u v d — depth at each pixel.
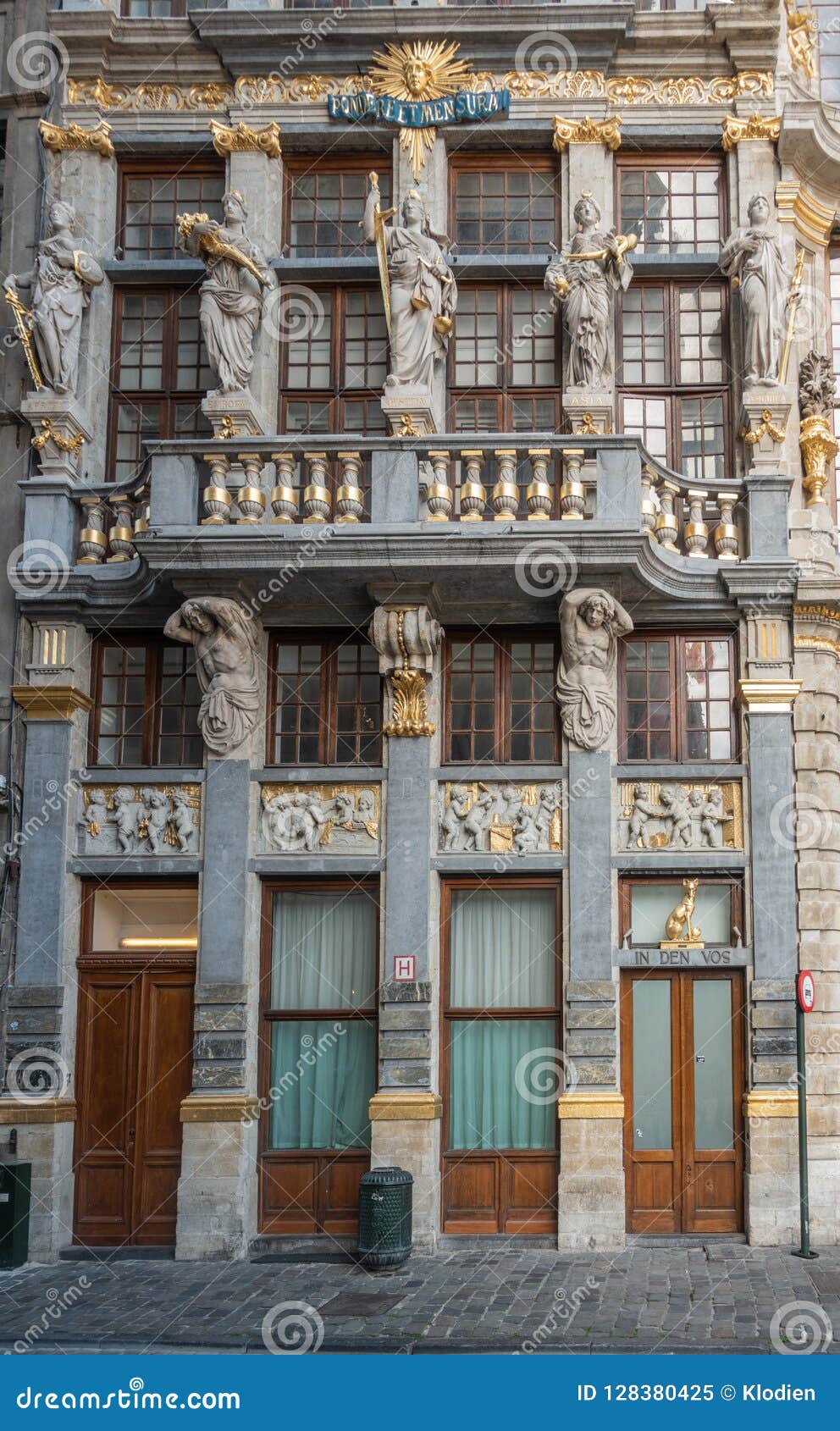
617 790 15.73
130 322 17.36
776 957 15.30
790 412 16.72
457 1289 13.20
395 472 15.32
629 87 17.16
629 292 17.22
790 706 15.75
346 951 15.71
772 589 15.74
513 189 17.25
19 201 17.20
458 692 16.12
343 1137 15.46
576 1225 14.77
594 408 15.84
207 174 17.44
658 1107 15.35
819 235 17.31
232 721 15.64
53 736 15.95
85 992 15.78
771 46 16.94
